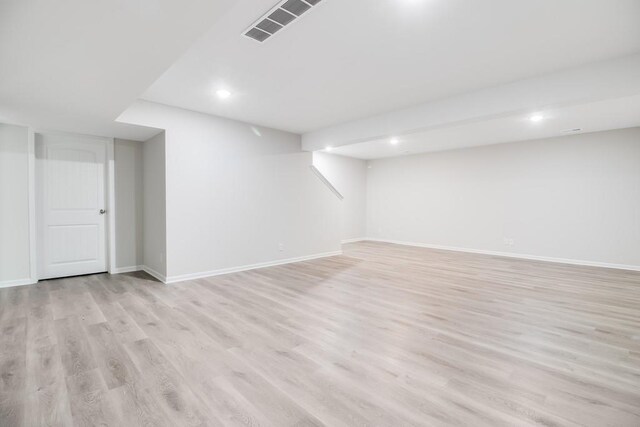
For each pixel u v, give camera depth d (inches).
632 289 160.7
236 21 88.7
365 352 92.0
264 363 85.4
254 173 203.0
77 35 73.3
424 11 85.2
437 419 63.4
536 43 102.6
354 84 136.6
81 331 105.0
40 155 167.5
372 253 273.9
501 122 196.1
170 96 150.3
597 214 224.2
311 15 86.4
